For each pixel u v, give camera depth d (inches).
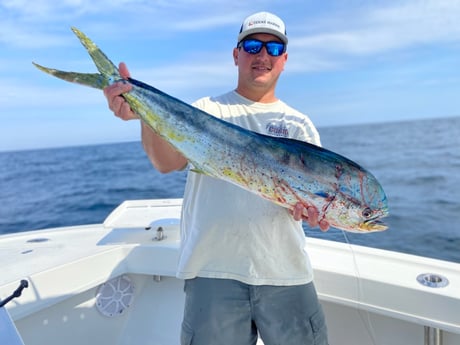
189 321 66.5
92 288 91.7
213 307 65.0
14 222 450.0
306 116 77.8
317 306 68.9
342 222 62.3
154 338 93.2
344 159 61.4
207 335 64.9
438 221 341.7
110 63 60.4
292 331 66.1
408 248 271.3
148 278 99.8
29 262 85.2
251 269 65.3
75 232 109.4
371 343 81.0
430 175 592.7
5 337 43.0
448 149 897.5
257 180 62.3
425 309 68.9
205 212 66.7
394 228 326.0
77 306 88.5
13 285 73.2
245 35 72.2
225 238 65.6
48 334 82.7
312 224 62.2
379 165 733.9
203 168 62.7
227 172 62.6
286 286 66.4
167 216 121.0
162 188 591.5
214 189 67.1
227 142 62.6
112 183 665.6
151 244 95.7
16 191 656.4
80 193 595.8
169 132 62.5
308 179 61.6
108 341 92.7
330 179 61.2
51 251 92.7
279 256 66.3
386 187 530.6
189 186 70.9
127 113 60.5
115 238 101.7
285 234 66.9
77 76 59.4
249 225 65.2
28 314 74.2
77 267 84.7
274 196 62.4
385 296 72.8
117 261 93.7
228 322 65.2
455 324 66.4
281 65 74.5
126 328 95.9
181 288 97.3
